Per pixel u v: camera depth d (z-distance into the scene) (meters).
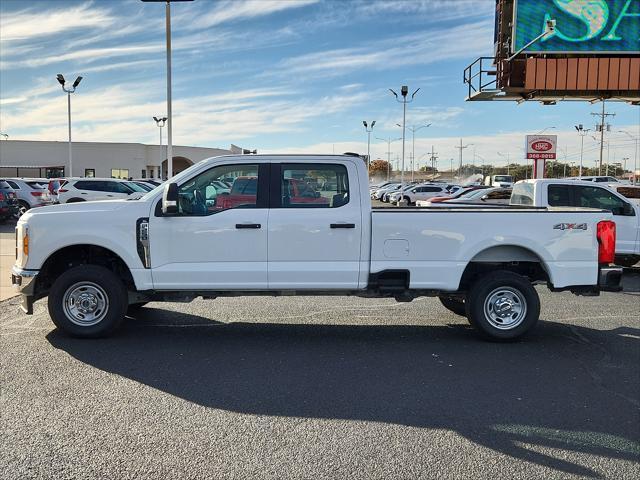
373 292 6.54
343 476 3.45
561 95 21.77
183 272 6.28
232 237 6.26
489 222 6.41
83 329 6.39
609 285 6.55
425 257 6.38
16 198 22.50
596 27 21.09
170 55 23.23
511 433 4.07
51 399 4.65
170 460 3.63
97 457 3.66
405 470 3.53
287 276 6.31
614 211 11.15
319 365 5.64
